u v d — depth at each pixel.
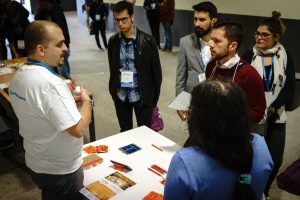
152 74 2.51
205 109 0.87
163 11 6.89
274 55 2.02
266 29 1.95
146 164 1.73
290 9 5.29
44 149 1.41
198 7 2.05
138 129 2.14
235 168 0.87
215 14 2.06
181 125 3.71
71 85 2.13
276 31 1.95
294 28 5.30
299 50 5.34
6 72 3.40
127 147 1.89
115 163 1.71
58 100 1.29
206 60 2.10
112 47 2.44
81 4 10.90
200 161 0.88
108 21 9.77
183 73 2.26
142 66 2.41
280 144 2.11
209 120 0.86
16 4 4.38
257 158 0.95
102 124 3.78
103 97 4.61
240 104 0.87
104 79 5.42
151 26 7.36
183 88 2.27
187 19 7.27
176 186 0.88
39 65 1.36
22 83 1.33
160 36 8.23
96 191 1.51
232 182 0.89
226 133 0.85
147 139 2.00
